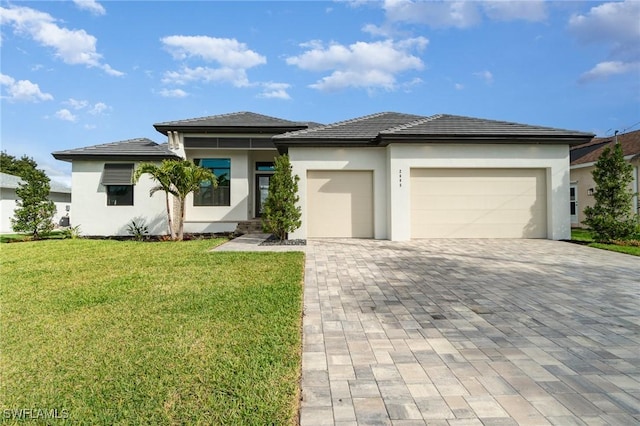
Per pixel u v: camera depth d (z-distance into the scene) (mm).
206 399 2449
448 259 8156
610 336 3654
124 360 3043
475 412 2336
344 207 12102
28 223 14070
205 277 6172
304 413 2312
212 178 13070
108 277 6254
